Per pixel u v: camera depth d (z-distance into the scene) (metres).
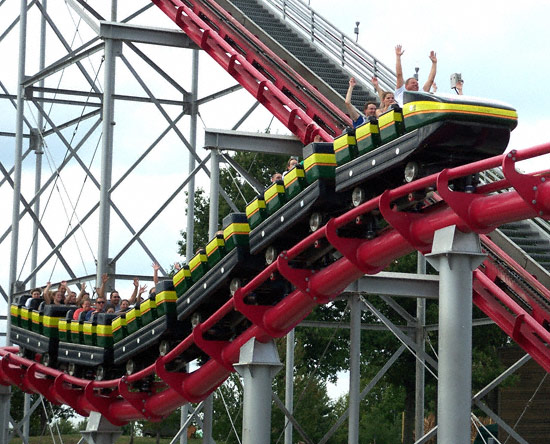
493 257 26.53
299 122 29.95
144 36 34.16
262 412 22.77
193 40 33.88
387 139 18.14
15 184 38.28
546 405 52.41
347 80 33.31
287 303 21.84
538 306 25.64
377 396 67.00
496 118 17.33
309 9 35.16
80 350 29.16
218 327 24.67
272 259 21.88
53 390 31.39
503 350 54.50
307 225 21.38
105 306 30.20
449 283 17.22
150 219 33.91
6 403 35.56
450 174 16.95
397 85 20.17
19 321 32.75
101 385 28.59
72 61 35.91
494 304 25.92
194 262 24.02
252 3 37.78
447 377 17.03
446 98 17.14
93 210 37.31
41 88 37.97
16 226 38.12
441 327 17.27
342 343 55.34
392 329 32.16
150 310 25.69
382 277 29.03
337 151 19.41
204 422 30.16
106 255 33.03
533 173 16.30
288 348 34.69
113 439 29.58
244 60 31.69
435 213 17.92
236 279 22.77
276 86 32.06
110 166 33.44
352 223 20.30
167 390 26.80
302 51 34.91
